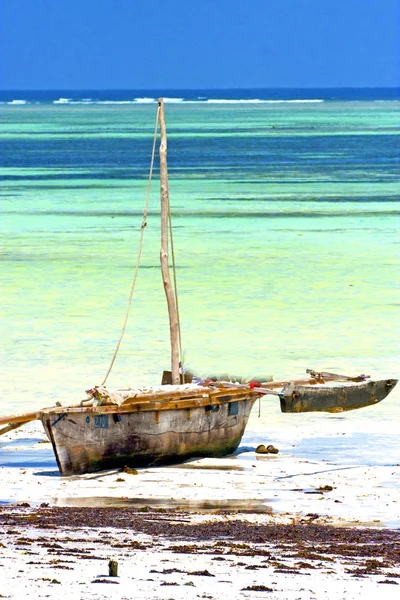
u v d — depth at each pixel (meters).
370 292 101.69
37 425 59.75
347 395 54.31
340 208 174.50
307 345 78.81
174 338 57.09
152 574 30.45
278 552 34.44
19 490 46.00
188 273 113.19
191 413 51.88
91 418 49.34
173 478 48.66
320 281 108.00
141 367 71.88
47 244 136.38
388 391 55.91
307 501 44.00
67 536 36.19
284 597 28.52
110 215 167.50
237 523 39.72
